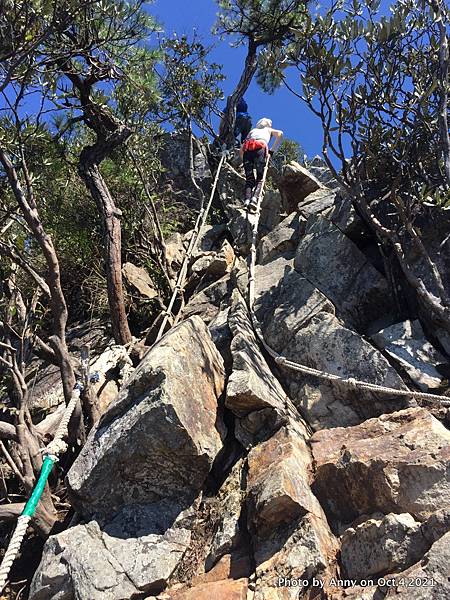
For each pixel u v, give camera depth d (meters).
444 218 5.60
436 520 3.38
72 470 4.51
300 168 7.86
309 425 4.89
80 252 9.30
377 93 5.45
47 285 6.30
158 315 8.09
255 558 3.83
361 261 5.91
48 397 6.89
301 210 7.26
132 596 3.89
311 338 5.29
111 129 7.40
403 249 5.62
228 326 5.81
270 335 5.61
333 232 6.14
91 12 6.15
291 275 6.09
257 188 8.71
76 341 8.36
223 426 4.85
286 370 5.33
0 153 5.58
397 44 5.48
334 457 4.25
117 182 9.52
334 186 8.38
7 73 5.13
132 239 9.59
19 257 6.12
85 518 4.45
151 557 4.09
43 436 5.60
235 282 7.10
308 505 3.90
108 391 6.12
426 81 5.52
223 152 10.98
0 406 5.93
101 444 4.46
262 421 4.75
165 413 4.29
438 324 5.16
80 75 6.89
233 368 5.04
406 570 3.26
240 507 4.21
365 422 4.52
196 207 11.34
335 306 5.73
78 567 3.99
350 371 4.96
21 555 4.93
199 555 4.12
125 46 6.36
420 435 4.03
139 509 4.41
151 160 10.24
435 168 6.00
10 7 5.14
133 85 7.72
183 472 4.45
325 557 3.65
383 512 3.81
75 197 9.23
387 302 5.71
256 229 7.81
